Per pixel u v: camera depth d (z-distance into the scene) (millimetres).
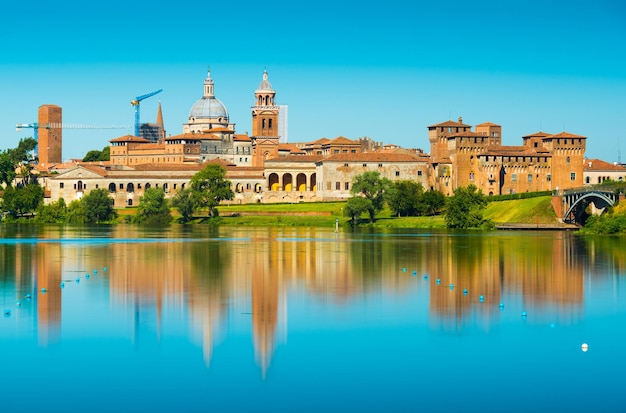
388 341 160625
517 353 153875
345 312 184875
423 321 176500
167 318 177875
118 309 187000
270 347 156000
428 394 134000
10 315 180375
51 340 160250
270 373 142625
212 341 160000
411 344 158875
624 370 145000
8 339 160750
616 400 132125
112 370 144000
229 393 134250
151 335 164125
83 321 175125
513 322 176125
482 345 158750
